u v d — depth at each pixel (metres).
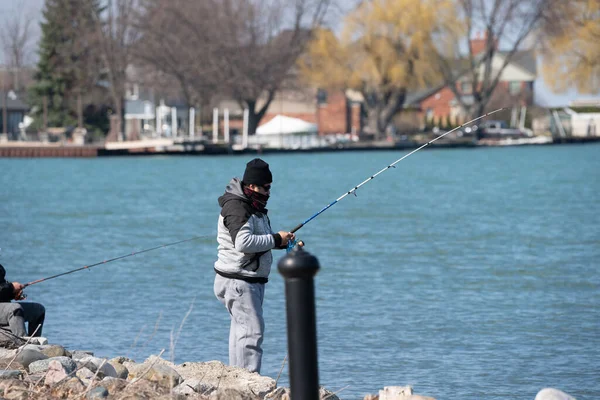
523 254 61.31
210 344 35.38
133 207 101.62
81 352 26.61
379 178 152.25
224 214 23.84
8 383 20.98
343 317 40.66
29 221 86.62
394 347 34.81
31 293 46.88
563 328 38.16
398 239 70.31
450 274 52.84
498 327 38.47
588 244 66.19
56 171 174.12
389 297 45.59
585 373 31.12
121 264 56.84
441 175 160.00
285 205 102.38
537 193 119.00
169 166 188.88
